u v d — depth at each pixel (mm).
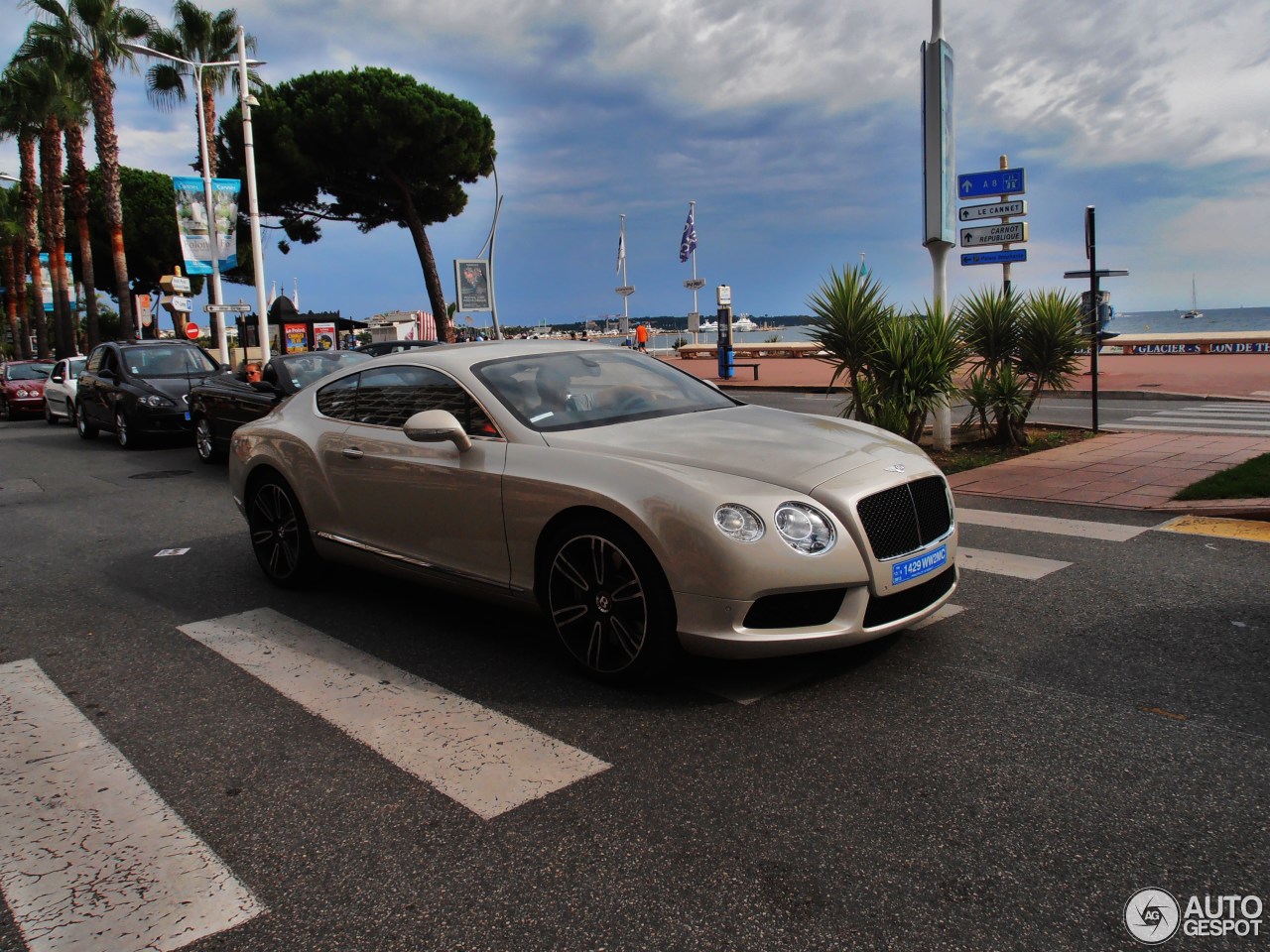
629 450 3857
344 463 4930
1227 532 6148
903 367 9328
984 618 4555
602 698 3730
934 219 10109
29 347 53625
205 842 2766
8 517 8609
